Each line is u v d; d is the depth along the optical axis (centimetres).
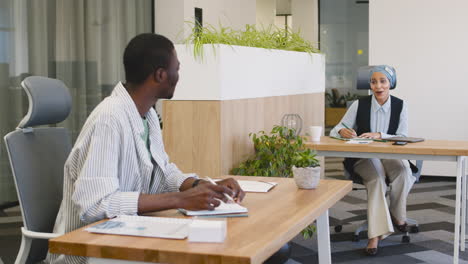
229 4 871
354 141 405
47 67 594
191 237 154
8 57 553
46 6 591
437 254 400
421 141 403
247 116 416
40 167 227
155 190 225
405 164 422
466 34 686
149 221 174
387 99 439
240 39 446
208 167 384
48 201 227
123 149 196
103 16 670
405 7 707
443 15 693
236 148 401
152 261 148
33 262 223
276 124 467
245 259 140
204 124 383
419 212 531
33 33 577
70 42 622
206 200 187
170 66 205
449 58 695
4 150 557
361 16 1038
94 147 188
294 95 504
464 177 407
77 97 633
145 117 220
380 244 427
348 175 426
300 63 515
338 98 1065
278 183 246
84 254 153
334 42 1059
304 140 416
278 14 1466
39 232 217
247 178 260
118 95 202
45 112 225
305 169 232
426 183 686
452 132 701
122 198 184
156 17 769
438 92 702
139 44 202
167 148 394
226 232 165
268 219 181
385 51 720
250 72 419
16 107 563
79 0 633
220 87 377
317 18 1068
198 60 380
